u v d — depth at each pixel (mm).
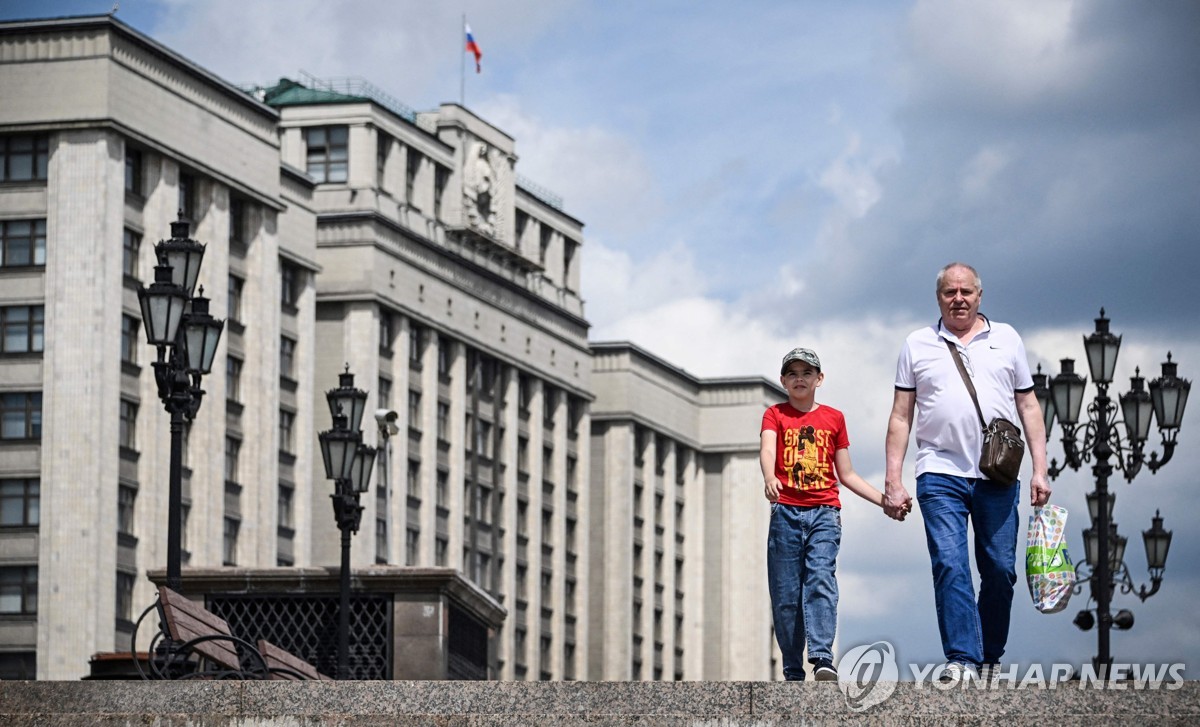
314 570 29734
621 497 116062
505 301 103312
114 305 72750
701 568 123438
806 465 14508
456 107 100562
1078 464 28094
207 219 78375
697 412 124938
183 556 75375
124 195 74125
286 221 84312
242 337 80500
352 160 92688
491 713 12906
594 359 117438
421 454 94875
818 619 14320
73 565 70500
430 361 95688
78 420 71250
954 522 13672
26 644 70500
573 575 110250
